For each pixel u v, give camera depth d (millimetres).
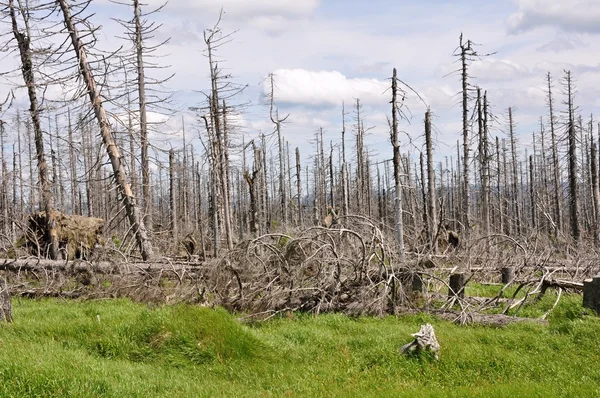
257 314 15578
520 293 19984
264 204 45406
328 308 16750
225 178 30922
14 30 24031
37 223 25656
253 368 10688
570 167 39438
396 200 21312
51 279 20734
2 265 20641
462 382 10164
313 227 17344
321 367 10961
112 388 8203
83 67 22953
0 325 12227
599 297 14578
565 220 53969
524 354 11664
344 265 17641
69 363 8992
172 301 17453
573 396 8570
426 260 18828
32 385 7848
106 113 23516
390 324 15078
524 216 53438
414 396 8727
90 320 12766
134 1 27438
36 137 24234
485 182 35094
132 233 24188
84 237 26156
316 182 65812
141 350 10961
